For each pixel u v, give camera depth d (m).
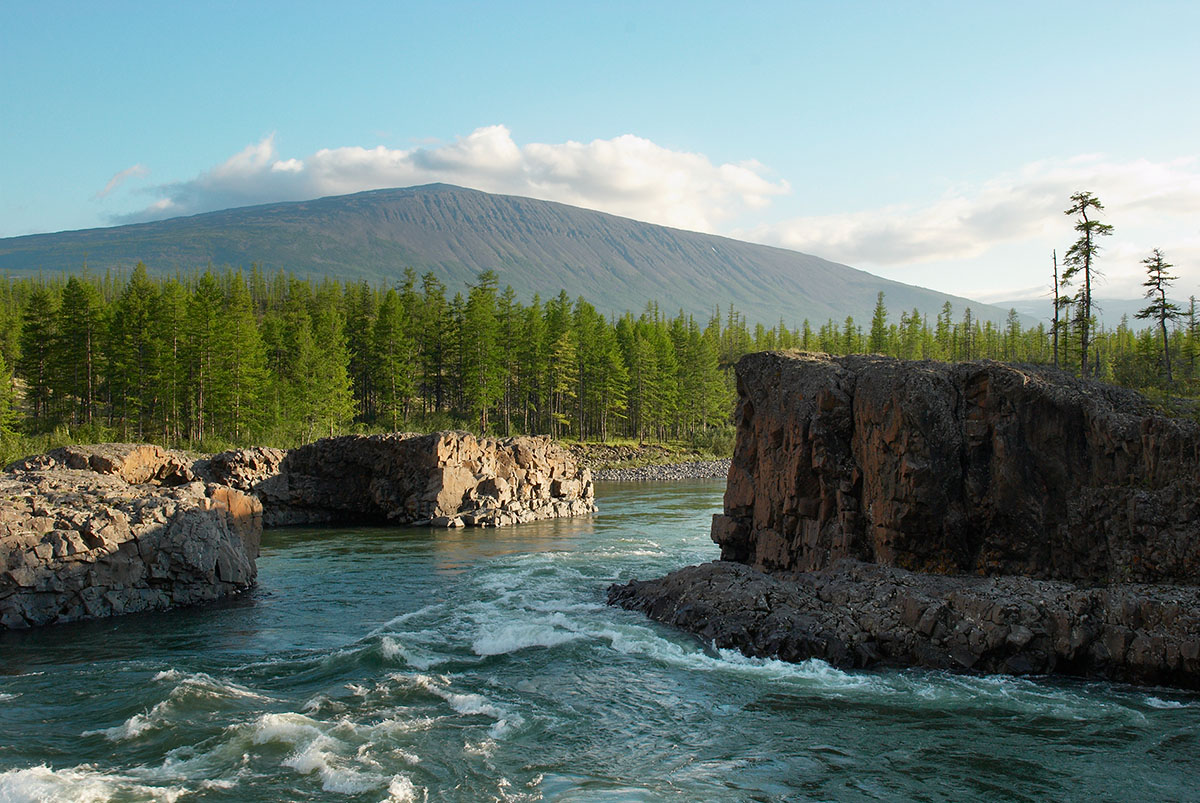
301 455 67.12
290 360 120.19
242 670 25.59
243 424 97.88
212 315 96.00
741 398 40.00
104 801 16.11
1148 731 20.25
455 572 42.62
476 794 16.73
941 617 26.12
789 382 35.94
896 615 27.03
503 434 123.88
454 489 64.50
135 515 34.97
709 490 92.06
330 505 66.62
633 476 110.56
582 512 70.94
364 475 67.12
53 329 111.25
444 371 139.50
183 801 16.25
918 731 20.47
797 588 30.19
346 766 17.95
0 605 30.67
